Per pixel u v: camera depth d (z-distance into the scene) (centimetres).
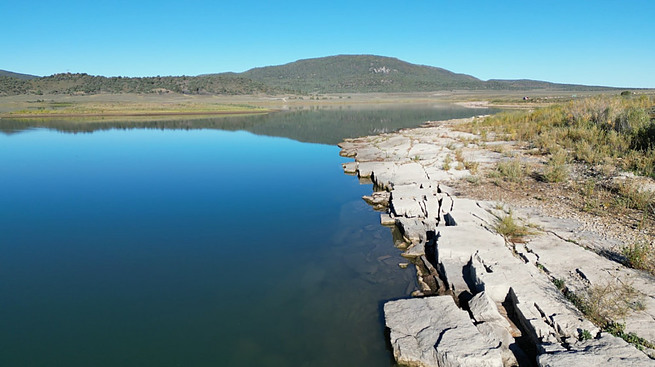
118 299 733
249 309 695
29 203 1364
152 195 1452
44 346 597
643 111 1577
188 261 890
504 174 1317
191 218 1185
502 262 702
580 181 1159
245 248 958
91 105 7244
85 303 720
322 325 646
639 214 886
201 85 12812
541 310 566
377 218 1153
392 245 962
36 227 1122
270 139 3025
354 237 1016
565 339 509
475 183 1265
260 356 575
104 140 3069
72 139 3125
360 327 639
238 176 1750
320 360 565
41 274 835
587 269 664
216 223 1138
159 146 2730
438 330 562
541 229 857
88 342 608
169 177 1752
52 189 1557
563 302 580
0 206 1329
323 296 734
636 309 552
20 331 636
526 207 1012
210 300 725
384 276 807
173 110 6228
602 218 886
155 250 952
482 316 588
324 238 1013
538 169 1348
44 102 8281
